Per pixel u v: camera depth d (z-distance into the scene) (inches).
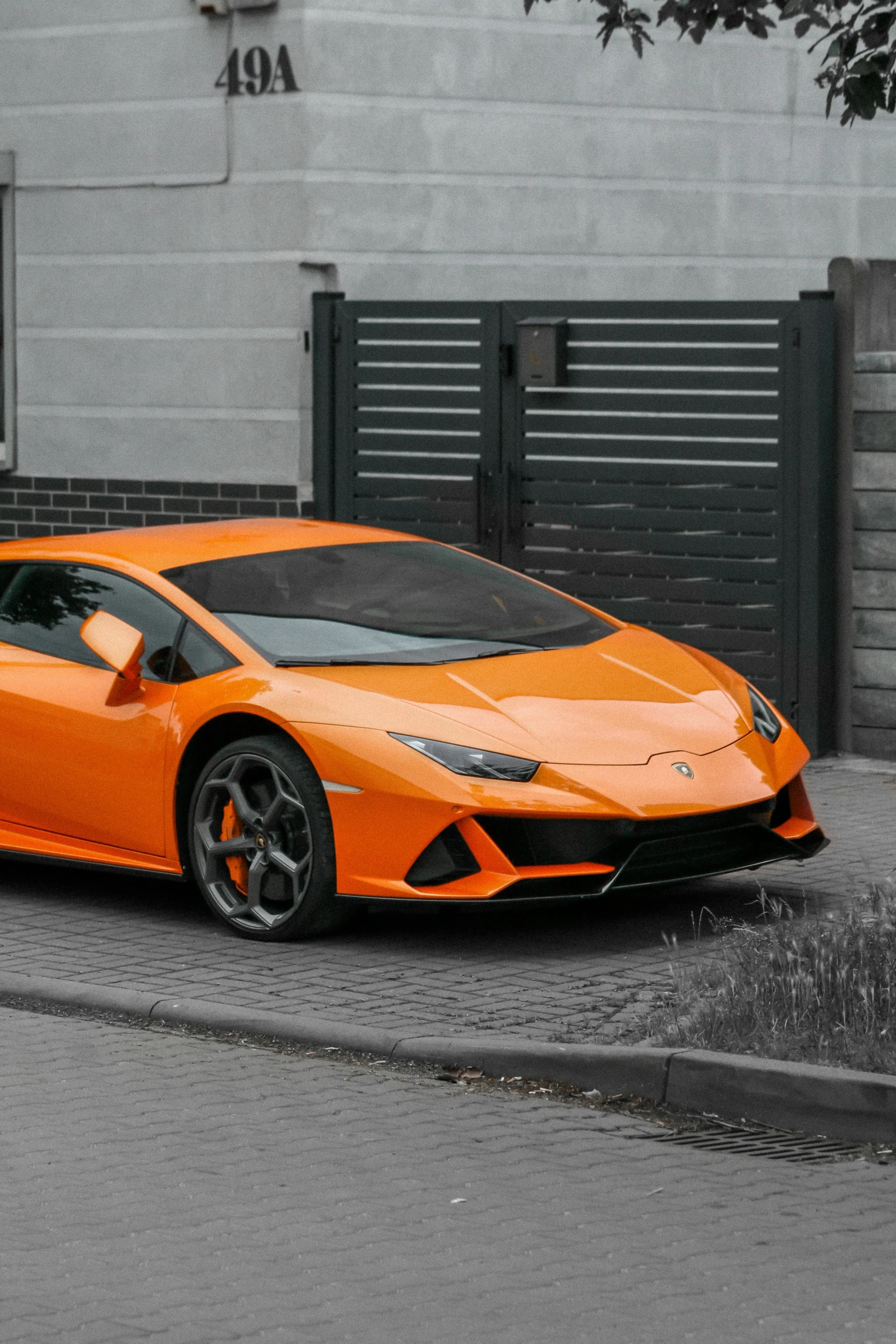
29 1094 294.2
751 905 402.3
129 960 369.7
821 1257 229.5
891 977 304.0
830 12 428.1
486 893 353.1
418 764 358.3
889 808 497.4
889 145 741.9
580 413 593.3
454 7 649.6
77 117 668.1
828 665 565.0
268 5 630.5
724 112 703.1
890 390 548.4
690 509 575.5
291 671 381.4
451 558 442.6
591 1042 307.6
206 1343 204.7
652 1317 211.8
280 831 378.0
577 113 674.8
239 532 441.4
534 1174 258.8
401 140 645.9
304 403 639.8
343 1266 226.4
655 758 369.4
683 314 570.3
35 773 412.2
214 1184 254.5
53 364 682.8
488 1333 207.3
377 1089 296.2
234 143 642.2
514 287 670.5
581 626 425.4
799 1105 277.0
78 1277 222.8
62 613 420.8
